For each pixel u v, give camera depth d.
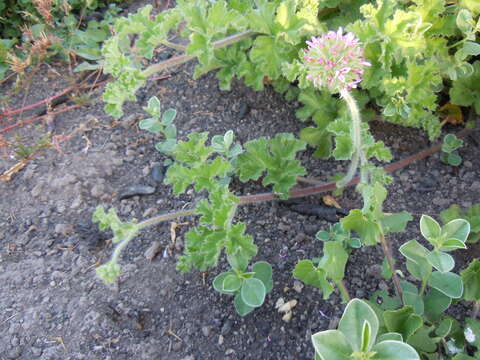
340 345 0.16
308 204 0.28
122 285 0.25
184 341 0.24
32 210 0.29
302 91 0.29
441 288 0.21
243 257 0.23
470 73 0.27
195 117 0.32
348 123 0.25
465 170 0.29
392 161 0.30
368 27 0.25
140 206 0.29
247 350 0.23
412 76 0.25
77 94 0.34
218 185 0.23
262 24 0.26
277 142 0.27
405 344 0.17
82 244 0.27
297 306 0.24
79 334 0.24
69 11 0.37
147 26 0.26
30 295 0.25
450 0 0.29
